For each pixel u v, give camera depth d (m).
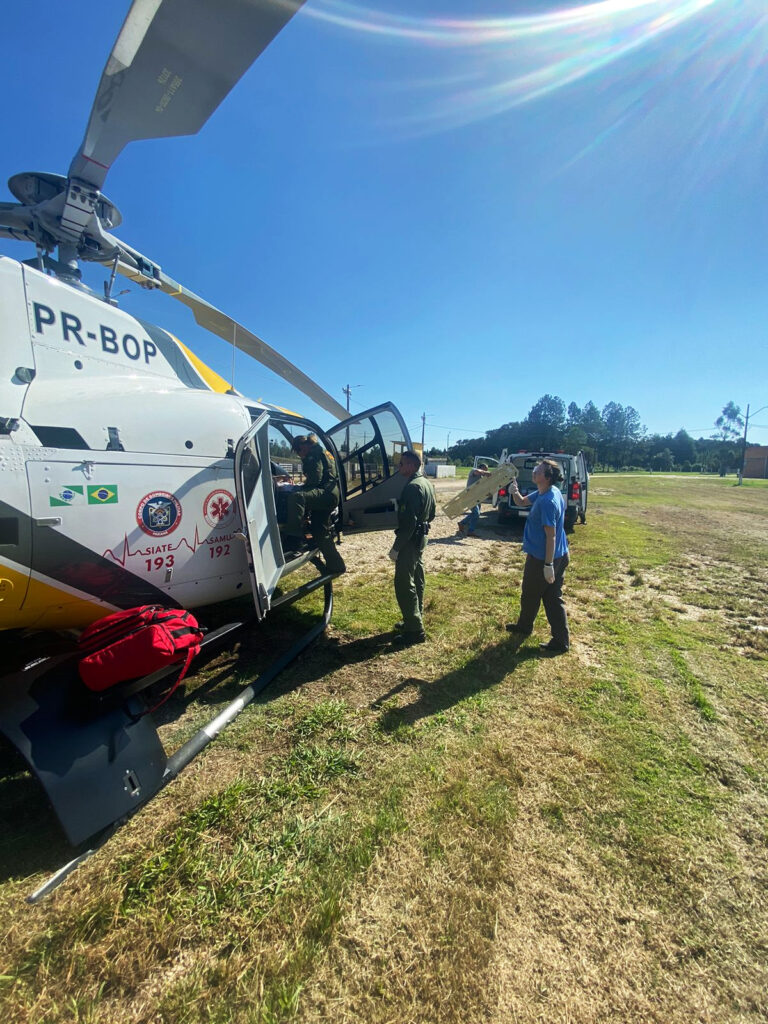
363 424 4.58
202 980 1.43
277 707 2.98
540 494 3.96
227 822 2.04
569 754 2.60
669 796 2.30
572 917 1.67
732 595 5.82
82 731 1.99
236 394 4.20
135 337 3.07
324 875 1.79
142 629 2.07
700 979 1.49
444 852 1.91
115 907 1.64
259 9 1.54
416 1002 1.38
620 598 5.59
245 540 2.78
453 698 3.14
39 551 2.27
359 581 5.84
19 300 2.41
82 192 2.50
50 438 2.33
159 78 1.79
